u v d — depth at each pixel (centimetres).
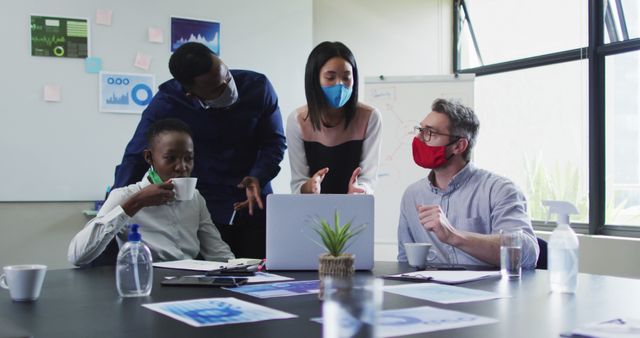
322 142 276
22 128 349
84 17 362
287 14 418
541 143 425
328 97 257
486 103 462
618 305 123
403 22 470
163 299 131
